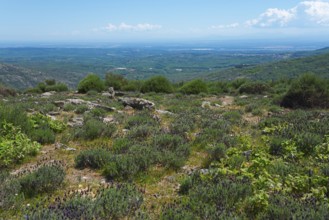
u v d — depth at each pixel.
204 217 4.22
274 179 5.21
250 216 4.43
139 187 5.66
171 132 9.54
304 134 8.49
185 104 18.14
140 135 9.32
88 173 6.41
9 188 4.98
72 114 13.62
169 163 6.79
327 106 17.19
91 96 23.59
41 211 4.10
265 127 10.34
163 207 4.67
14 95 28.61
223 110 15.79
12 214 4.44
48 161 7.15
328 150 7.44
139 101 15.89
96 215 4.24
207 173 5.80
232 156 6.86
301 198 4.77
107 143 8.63
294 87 17.94
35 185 5.31
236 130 10.76
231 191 4.89
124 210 4.42
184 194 5.36
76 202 4.49
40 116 10.66
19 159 7.09
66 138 9.01
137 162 6.44
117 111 14.61
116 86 34.50
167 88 30.77
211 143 8.45
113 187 5.16
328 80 19.61
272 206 4.32
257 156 6.89
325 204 4.33
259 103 18.95
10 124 8.42
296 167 6.22
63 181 5.86
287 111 15.88
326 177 5.41
